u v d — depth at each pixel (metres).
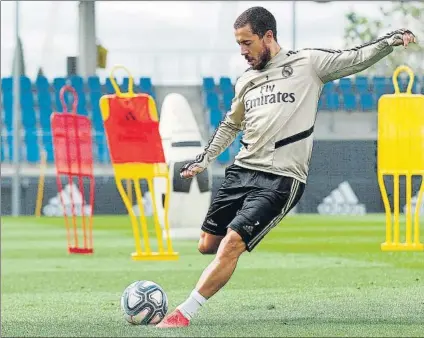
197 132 15.23
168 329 6.21
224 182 6.70
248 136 6.54
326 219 24.41
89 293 9.18
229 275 6.30
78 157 13.40
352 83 31.83
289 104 6.41
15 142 26.70
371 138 27.53
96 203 27.12
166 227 12.77
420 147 11.73
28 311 7.76
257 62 6.44
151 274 11.04
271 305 7.66
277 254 13.86
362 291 8.85
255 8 6.44
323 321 6.68
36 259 13.52
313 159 27.50
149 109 11.70
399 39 6.27
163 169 12.20
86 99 31.97
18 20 27.02
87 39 29.95
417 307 7.54
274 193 6.37
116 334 6.01
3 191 27.36
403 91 31.08
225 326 6.37
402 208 27.17
